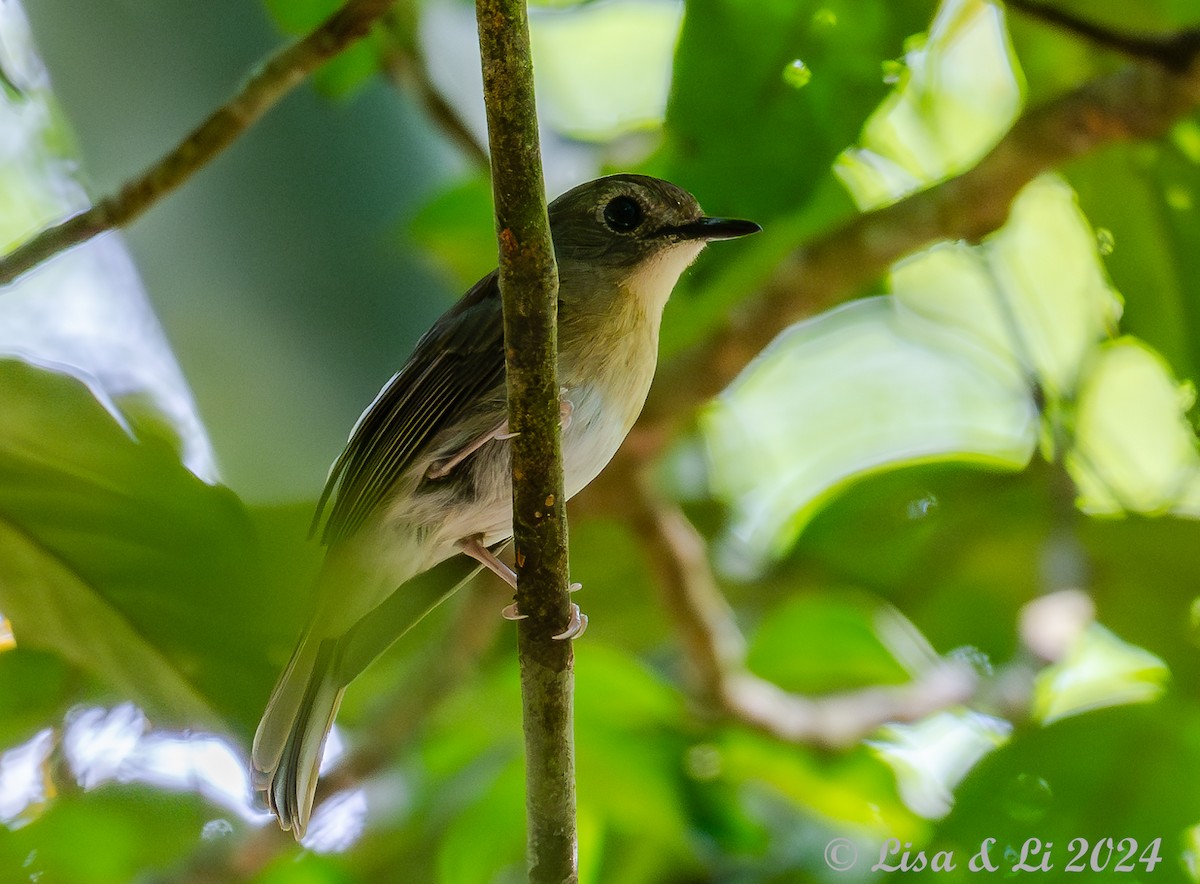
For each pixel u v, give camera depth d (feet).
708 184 30.71
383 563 27.99
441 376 28.14
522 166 19.42
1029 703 34.19
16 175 38.63
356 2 24.98
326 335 31.19
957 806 27.76
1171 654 36.06
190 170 25.17
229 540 23.00
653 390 35.78
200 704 24.70
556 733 21.77
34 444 22.24
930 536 39.55
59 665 30.32
